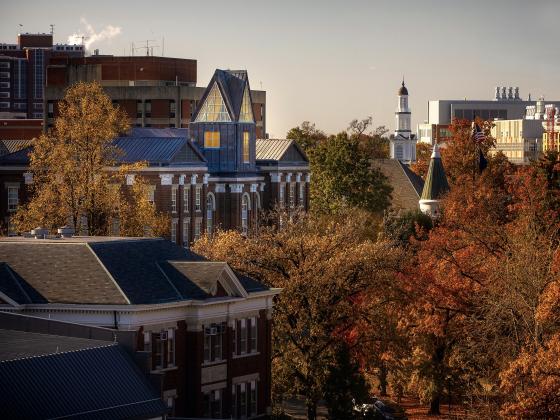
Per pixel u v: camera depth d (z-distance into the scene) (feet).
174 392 611.06
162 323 604.90
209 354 624.59
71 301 597.52
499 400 621.72
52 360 488.85
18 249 628.28
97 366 501.56
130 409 495.82
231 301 631.15
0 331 538.47
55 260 619.26
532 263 638.53
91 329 538.06
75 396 481.87
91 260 614.75
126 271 615.98
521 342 614.75
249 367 647.56
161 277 624.18
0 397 461.78
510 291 631.15
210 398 625.82
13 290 604.90
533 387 555.69
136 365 518.37
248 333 647.97
